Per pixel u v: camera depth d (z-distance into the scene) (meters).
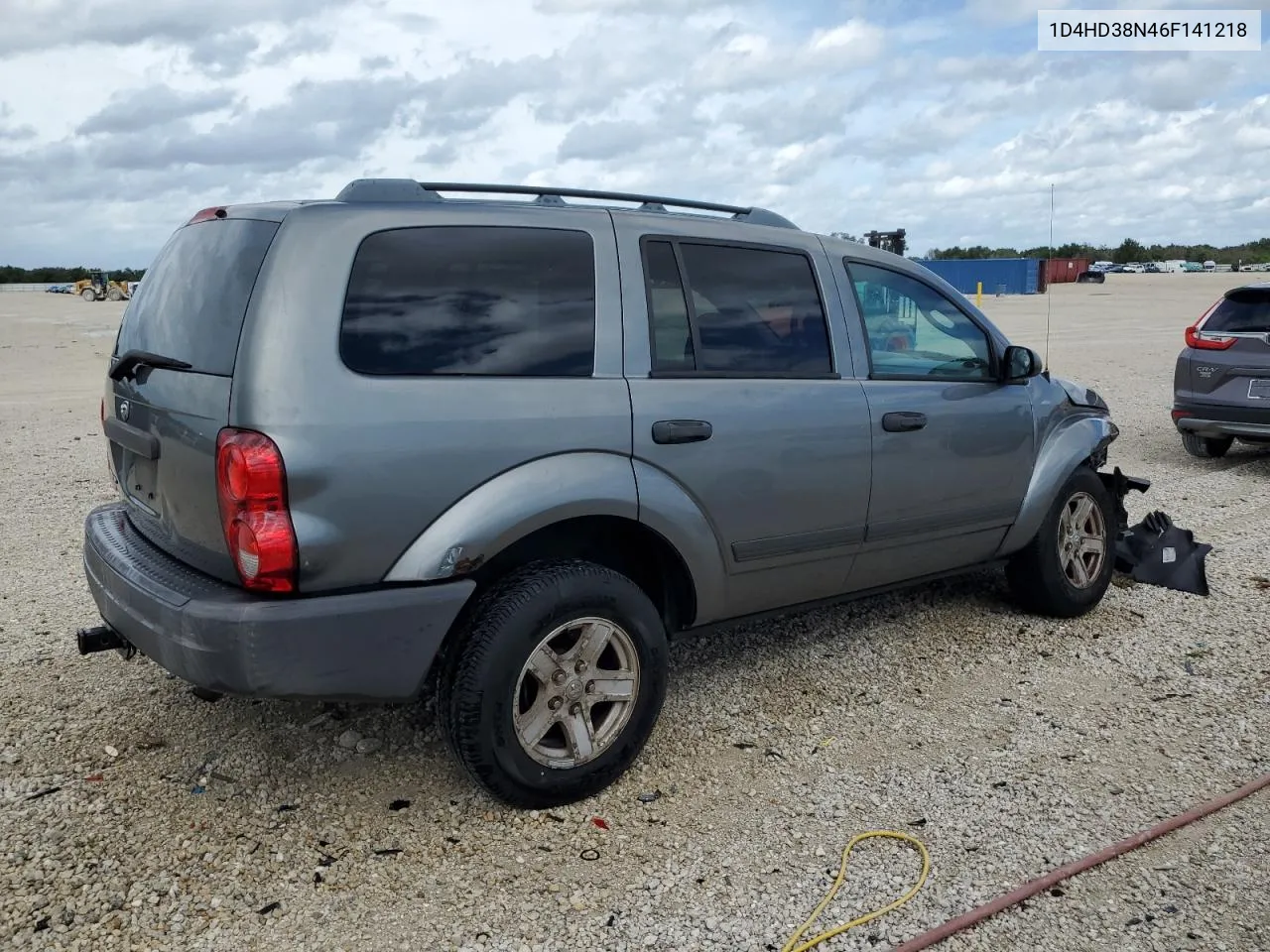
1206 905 2.85
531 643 3.14
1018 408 4.69
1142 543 5.81
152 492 3.36
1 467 9.04
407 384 2.98
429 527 3.01
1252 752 3.73
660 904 2.85
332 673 2.88
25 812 3.26
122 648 3.49
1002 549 4.80
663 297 3.58
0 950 2.62
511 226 3.30
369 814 3.29
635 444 3.38
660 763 3.66
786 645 4.82
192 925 2.74
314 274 2.91
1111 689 4.30
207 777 3.50
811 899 2.88
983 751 3.75
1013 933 2.74
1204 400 8.75
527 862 3.04
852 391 4.03
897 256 4.46
